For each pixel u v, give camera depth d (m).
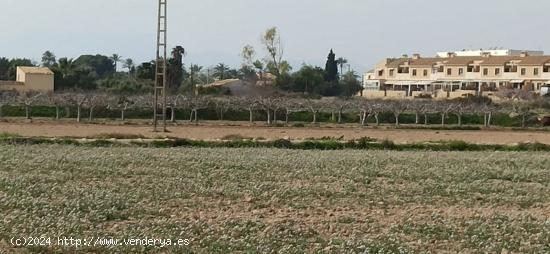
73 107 101.44
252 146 61.03
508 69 170.88
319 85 169.50
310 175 40.75
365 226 25.72
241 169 42.72
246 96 114.69
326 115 111.00
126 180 36.78
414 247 22.11
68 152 49.88
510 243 22.94
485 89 160.75
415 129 95.44
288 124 98.00
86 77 152.12
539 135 87.06
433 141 70.38
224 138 68.62
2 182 33.88
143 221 25.27
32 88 138.12
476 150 62.59
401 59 196.88
